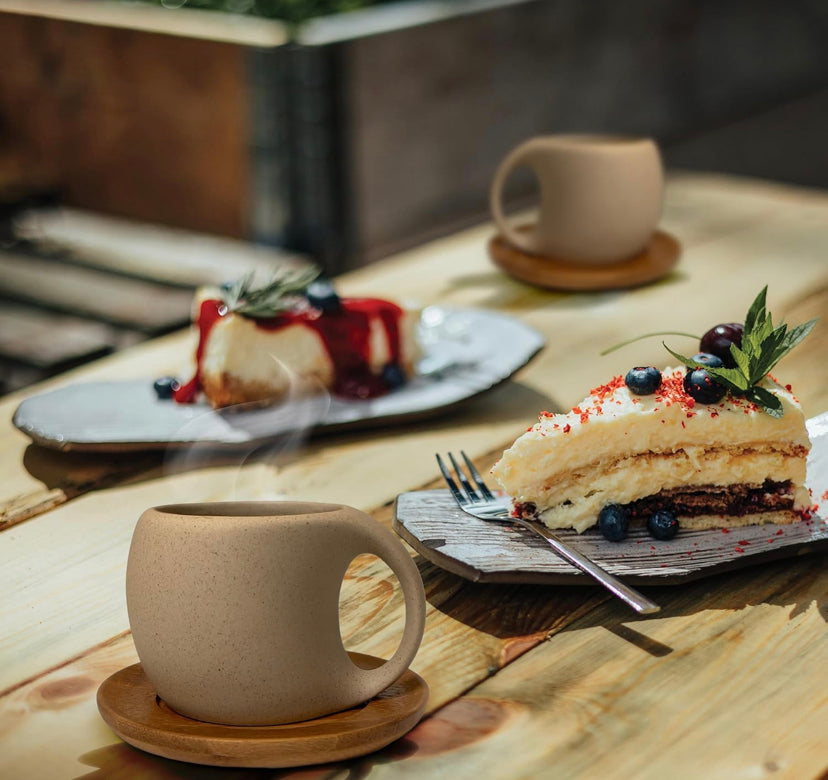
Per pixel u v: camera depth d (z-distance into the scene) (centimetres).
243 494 109
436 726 91
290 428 114
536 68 321
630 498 103
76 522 107
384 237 284
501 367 121
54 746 91
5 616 99
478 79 301
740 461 104
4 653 97
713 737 91
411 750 90
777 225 158
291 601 88
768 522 104
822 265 145
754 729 91
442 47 286
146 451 115
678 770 89
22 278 236
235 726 89
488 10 298
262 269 245
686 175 191
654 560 100
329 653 89
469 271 146
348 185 268
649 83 375
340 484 110
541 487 103
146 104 267
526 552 100
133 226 278
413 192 290
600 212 137
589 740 91
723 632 97
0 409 121
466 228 301
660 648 96
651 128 384
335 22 275
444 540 101
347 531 89
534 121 326
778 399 103
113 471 112
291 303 121
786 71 459
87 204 284
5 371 188
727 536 103
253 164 257
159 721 89
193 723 89
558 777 89
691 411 103
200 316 118
